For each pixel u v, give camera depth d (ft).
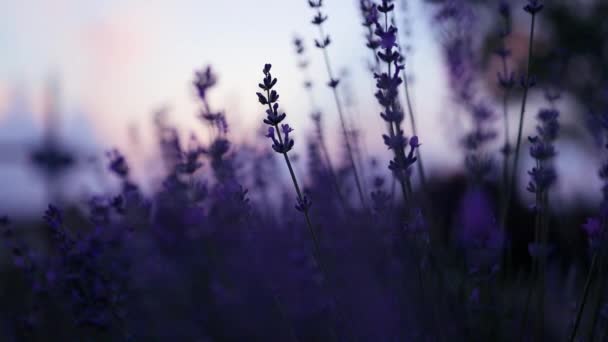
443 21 9.21
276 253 10.03
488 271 6.75
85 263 7.20
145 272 11.05
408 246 6.68
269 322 9.92
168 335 10.46
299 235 9.61
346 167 9.56
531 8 6.30
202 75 7.88
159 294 11.24
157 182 11.23
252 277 10.07
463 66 9.34
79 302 7.21
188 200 8.97
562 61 10.12
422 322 6.96
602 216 5.65
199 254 10.70
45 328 9.10
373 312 7.55
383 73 5.79
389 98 5.74
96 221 7.73
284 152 5.45
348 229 8.55
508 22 7.79
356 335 6.56
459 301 7.14
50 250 8.82
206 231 9.77
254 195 10.80
